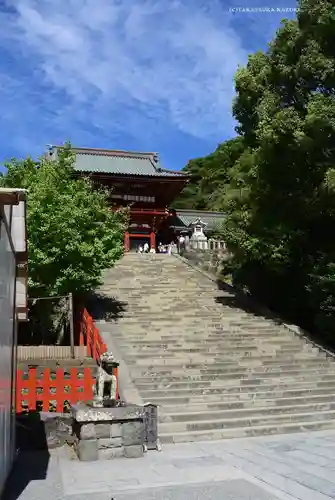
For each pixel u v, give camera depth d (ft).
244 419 39.60
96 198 69.97
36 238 57.16
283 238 67.15
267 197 67.77
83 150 149.48
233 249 75.87
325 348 57.77
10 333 25.90
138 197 139.33
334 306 58.03
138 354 51.11
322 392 46.96
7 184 65.98
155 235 148.05
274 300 76.43
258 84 71.61
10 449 26.32
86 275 59.11
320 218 64.13
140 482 24.52
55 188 62.23
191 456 30.96
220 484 24.18
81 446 29.40
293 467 28.19
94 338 51.70
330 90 63.67
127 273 91.45
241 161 75.66
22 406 43.29
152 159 153.28
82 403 34.14
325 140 58.44
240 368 50.19
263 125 63.10
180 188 141.18
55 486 23.77
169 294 79.51
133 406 31.14
